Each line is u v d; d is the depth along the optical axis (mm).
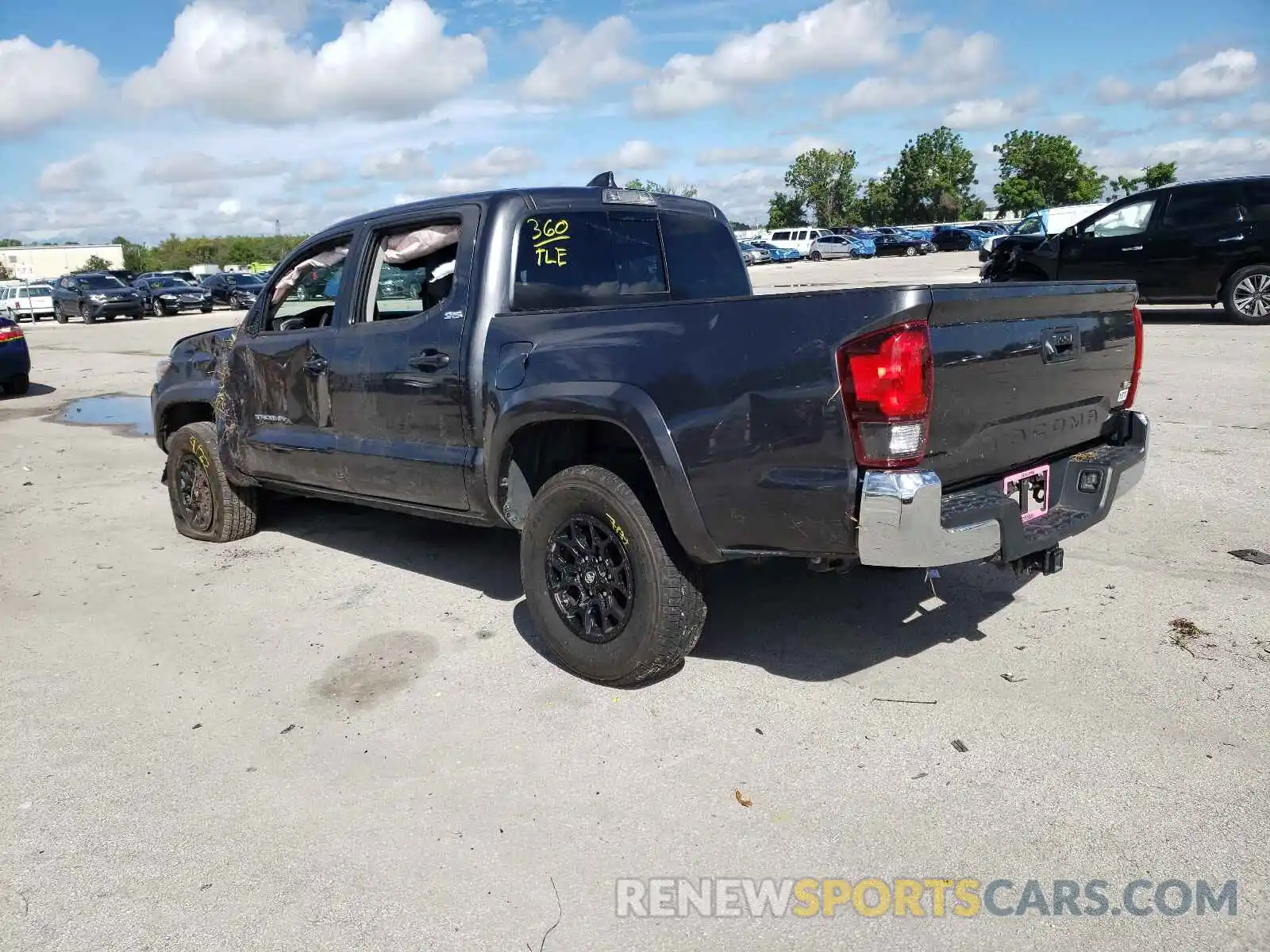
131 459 8867
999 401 3301
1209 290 13070
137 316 32625
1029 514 3648
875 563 2998
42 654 4391
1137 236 13398
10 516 6906
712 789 3078
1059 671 3746
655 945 2434
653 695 3713
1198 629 4043
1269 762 3076
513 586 5016
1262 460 6473
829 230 58219
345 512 6695
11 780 3312
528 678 3926
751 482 3203
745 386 3176
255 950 2461
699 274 4977
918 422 2938
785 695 3664
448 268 4340
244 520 6043
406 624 4559
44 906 2662
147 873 2789
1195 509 5598
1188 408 8164
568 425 4051
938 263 39094
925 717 3453
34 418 11625
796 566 5031
